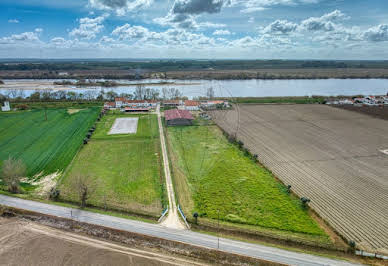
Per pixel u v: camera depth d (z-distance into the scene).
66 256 29.11
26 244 30.84
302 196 42.03
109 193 42.00
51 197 40.56
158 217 36.28
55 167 51.06
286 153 60.00
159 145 64.12
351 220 36.41
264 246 31.12
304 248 31.17
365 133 75.44
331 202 40.59
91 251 29.97
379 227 35.09
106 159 55.31
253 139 69.62
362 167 52.72
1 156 55.75
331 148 63.25
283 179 47.62
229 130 77.50
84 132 73.56
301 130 78.25
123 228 33.88
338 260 29.12
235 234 33.25
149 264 28.27
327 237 32.81
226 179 47.47
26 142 64.81
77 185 41.62
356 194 42.91
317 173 50.06
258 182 46.31
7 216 36.06
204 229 34.16
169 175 48.75
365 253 29.95
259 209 38.44
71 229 33.66
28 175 47.81
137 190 43.12
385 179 47.84
